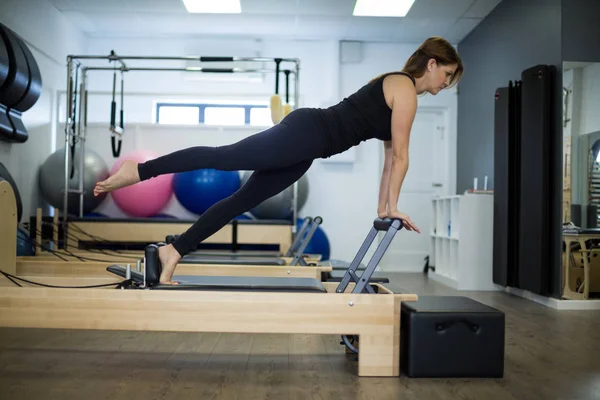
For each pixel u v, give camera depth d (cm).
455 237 548
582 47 440
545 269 439
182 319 219
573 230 429
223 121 691
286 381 218
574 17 439
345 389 208
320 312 221
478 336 226
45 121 573
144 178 209
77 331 311
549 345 295
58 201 553
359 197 679
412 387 212
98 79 675
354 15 600
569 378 229
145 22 628
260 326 218
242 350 271
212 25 636
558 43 442
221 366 241
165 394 200
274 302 219
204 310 219
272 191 228
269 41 686
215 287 226
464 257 530
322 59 688
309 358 257
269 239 521
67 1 566
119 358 253
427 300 249
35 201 556
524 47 504
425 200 702
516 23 523
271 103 473
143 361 248
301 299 220
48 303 220
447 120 697
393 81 213
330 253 669
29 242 423
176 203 627
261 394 201
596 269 428
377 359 225
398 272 680
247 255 442
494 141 523
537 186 448
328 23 626
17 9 498
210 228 230
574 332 331
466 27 638
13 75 443
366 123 215
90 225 513
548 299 436
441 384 217
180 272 339
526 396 204
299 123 211
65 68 619
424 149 704
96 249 492
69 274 346
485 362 226
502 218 505
